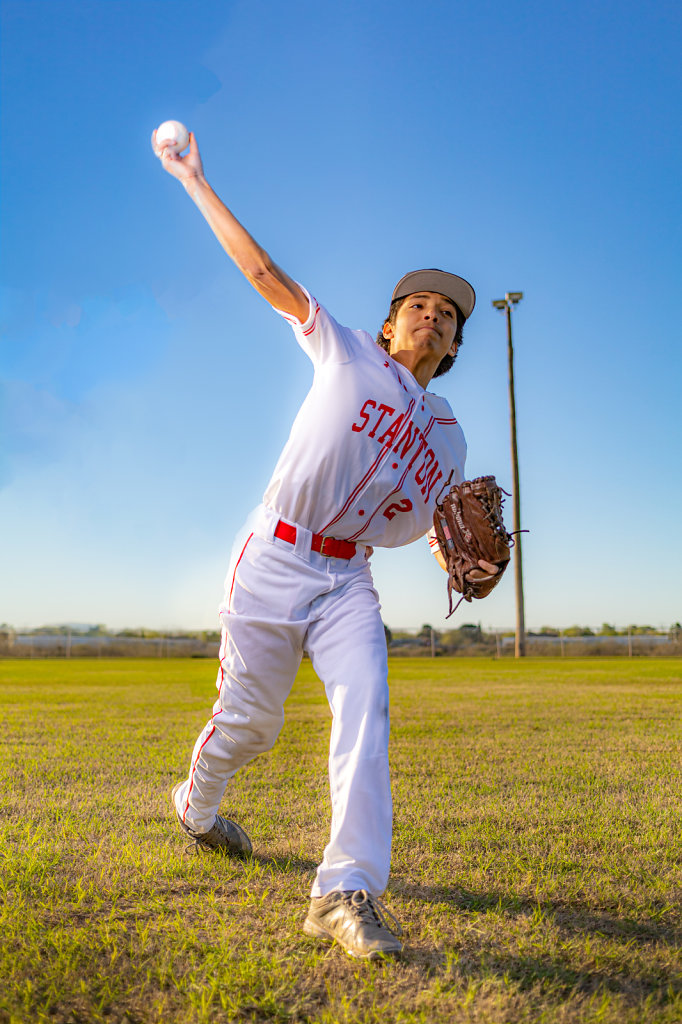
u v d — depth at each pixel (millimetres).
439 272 2631
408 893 2465
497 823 3277
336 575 2428
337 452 2359
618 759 4887
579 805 3600
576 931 2180
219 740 2568
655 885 2520
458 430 2652
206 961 1930
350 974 1900
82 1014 1690
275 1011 1712
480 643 26391
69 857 2748
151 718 7215
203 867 2654
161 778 4199
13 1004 1709
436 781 4164
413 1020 1668
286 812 3469
